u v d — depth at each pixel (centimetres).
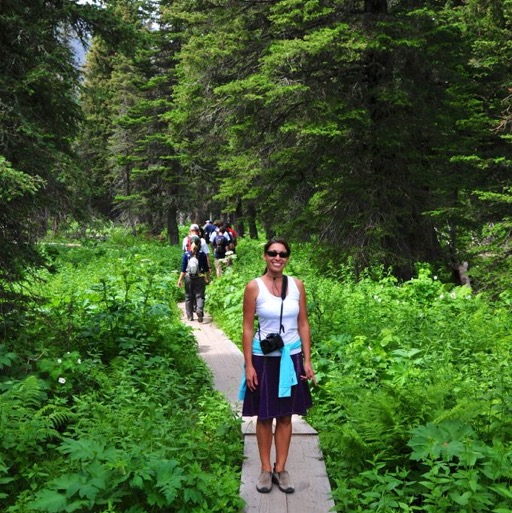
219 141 2156
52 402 591
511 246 1340
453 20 1623
